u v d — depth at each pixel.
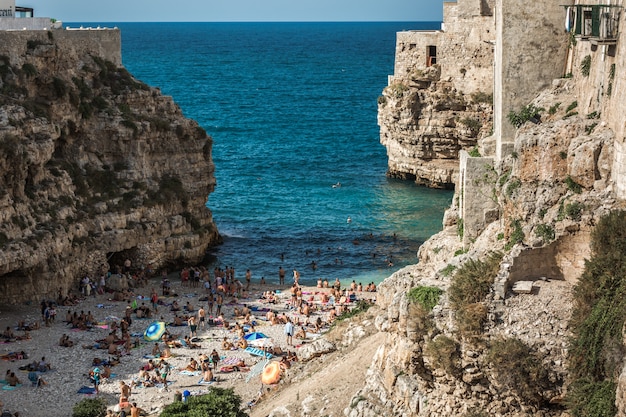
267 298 71.38
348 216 98.12
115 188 79.12
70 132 78.12
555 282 33.78
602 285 30.94
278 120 184.00
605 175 33.72
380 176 119.62
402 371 34.66
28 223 68.75
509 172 39.38
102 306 69.31
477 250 38.25
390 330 35.69
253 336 61.38
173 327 65.06
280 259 83.50
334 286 74.06
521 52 41.25
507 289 33.34
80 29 82.50
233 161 132.88
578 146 34.22
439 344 32.56
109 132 80.25
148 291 74.06
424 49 109.81
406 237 89.75
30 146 70.00
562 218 33.88
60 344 60.72
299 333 61.75
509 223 36.38
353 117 189.00
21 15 91.25
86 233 74.81
